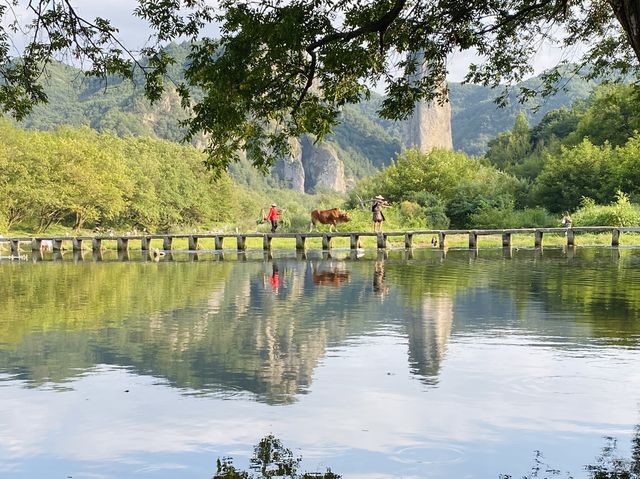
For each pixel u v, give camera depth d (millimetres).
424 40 10180
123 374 7711
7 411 6375
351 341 9461
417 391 6914
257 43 8789
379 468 4988
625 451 5277
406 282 17031
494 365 7957
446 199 51750
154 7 9484
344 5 9375
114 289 16438
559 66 11797
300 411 6312
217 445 5484
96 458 5246
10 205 59844
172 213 89688
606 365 7902
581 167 49469
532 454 5234
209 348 9086
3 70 9836
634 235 37000
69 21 9531
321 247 35312
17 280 19375
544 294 14297
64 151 63469
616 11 5844
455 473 4891
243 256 29531
